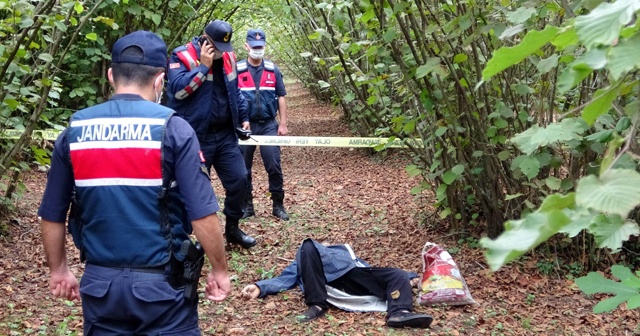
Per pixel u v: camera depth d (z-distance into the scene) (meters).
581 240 5.19
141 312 2.29
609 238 1.14
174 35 10.03
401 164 10.09
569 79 0.96
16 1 4.13
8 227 5.90
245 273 5.24
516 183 5.35
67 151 2.36
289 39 16.81
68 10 4.77
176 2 9.12
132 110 2.34
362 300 4.54
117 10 8.32
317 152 11.98
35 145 5.92
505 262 0.76
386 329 4.20
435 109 5.14
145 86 2.41
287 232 6.44
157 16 8.57
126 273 2.29
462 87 4.90
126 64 2.40
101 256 2.31
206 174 2.36
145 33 2.46
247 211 6.84
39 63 5.59
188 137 2.34
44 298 4.57
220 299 2.43
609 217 1.16
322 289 4.45
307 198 8.10
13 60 4.75
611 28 0.78
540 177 5.22
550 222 0.76
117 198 2.29
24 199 6.93
